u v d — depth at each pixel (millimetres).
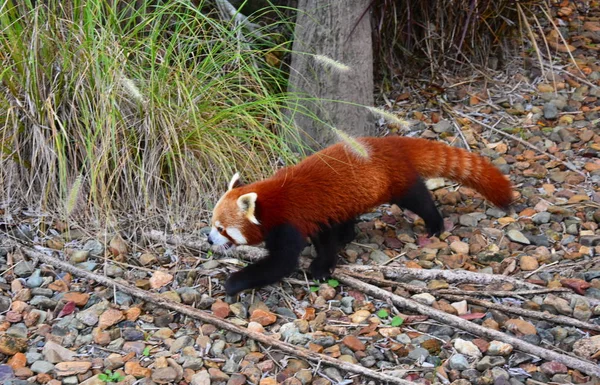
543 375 2447
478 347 2527
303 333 2600
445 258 2861
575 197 3092
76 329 2615
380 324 2629
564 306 2625
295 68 3363
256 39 3518
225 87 3205
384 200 2865
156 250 2916
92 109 3027
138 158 3047
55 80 3012
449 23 3713
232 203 2686
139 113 3064
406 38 3766
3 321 2629
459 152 2953
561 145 3371
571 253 2857
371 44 3418
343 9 3248
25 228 2953
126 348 2551
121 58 3018
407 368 2490
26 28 3025
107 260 2857
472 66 3783
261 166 3113
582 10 4188
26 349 2545
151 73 3055
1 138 3045
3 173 3059
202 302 2695
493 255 2852
